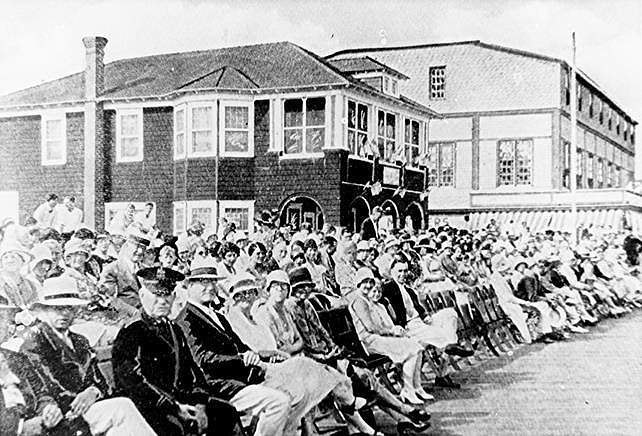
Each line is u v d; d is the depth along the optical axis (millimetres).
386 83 18969
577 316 14305
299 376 5750
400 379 8023
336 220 16453
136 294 7473
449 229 17688
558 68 19578
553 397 8633
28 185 16062
